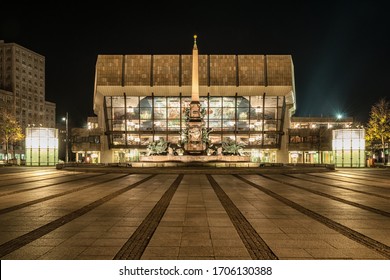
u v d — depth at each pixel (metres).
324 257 7.14
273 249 7.68
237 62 68.19
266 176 29.31
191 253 7.40
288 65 68.00
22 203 14.22
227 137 71.12
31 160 52.84
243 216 11.44
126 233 9.10
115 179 26.16
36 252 7.48
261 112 70.94
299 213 11.98
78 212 12.15
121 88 67.56
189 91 68.31
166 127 70.88
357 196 16.47
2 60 110.31
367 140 59.19
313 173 34.06
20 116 110.94
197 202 14.54
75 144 72.69
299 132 71.31
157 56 67.94
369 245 7.97
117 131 70.75
